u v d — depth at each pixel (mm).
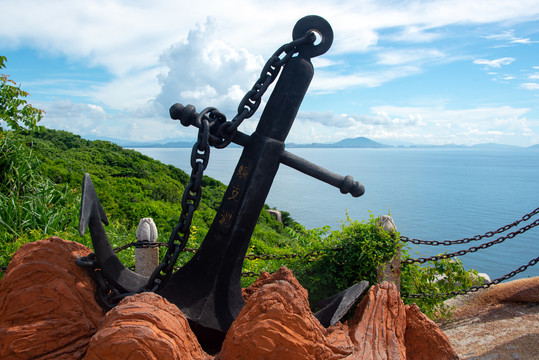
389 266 5062
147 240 5445
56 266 3227
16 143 8281
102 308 3322
